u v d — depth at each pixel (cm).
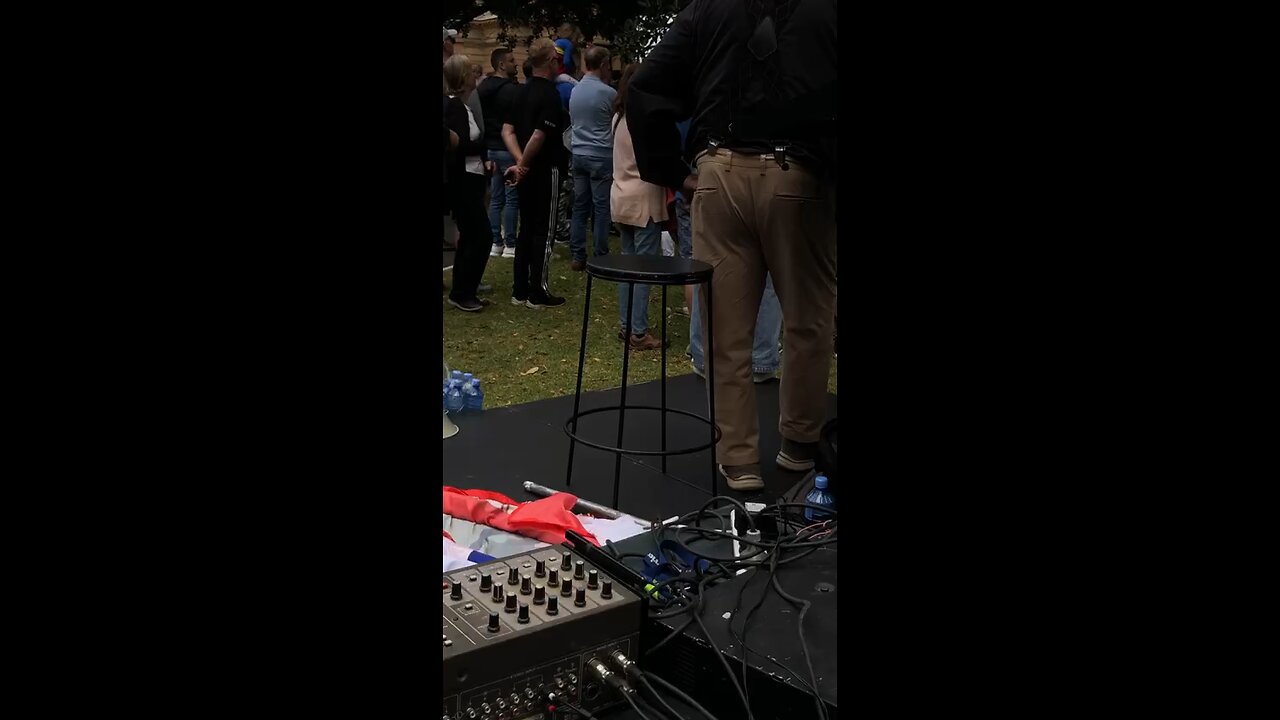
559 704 195
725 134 323
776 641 204
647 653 210
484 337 640
